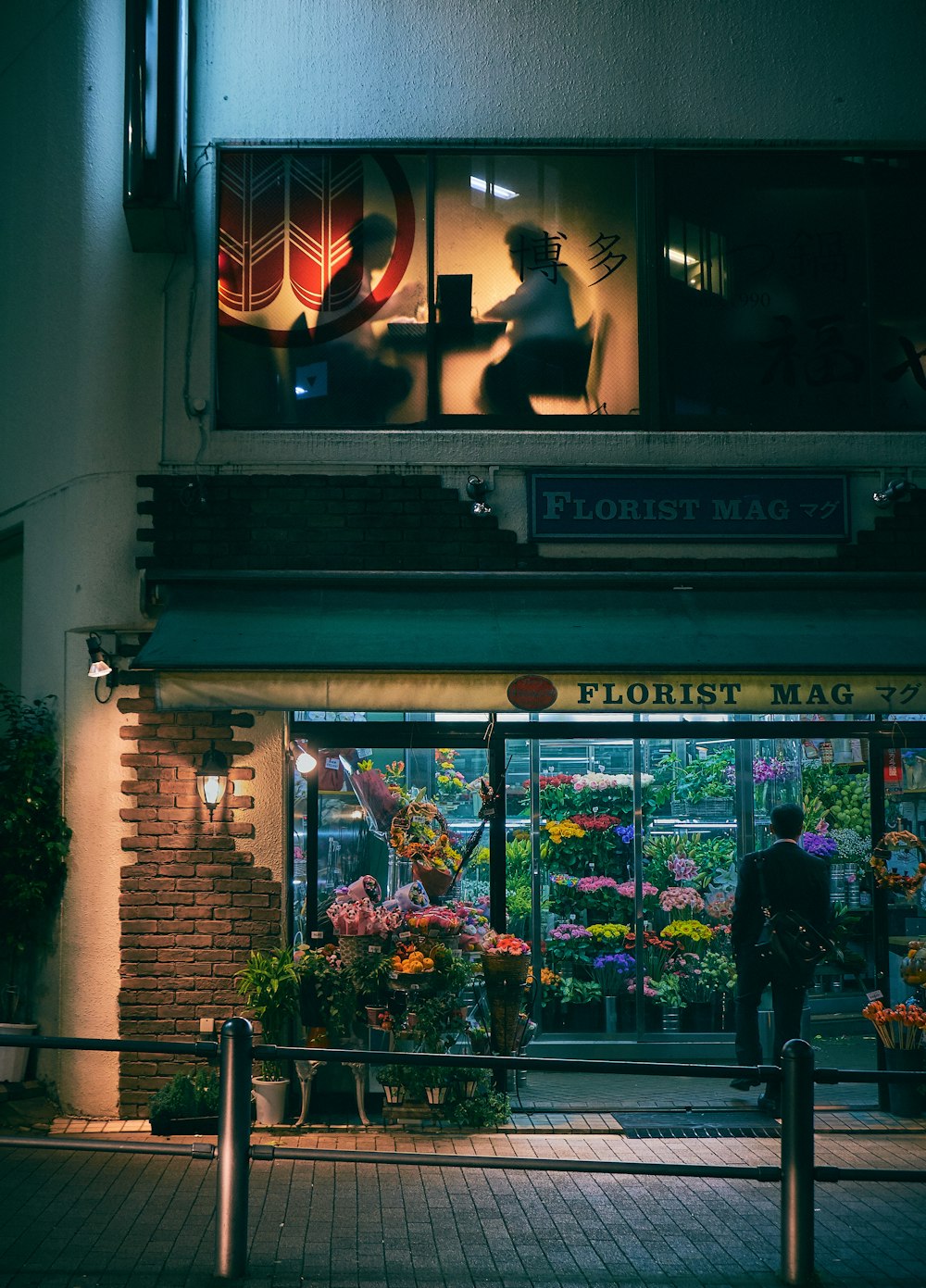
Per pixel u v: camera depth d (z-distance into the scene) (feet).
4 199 34.99
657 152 32.91
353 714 31.37
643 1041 33.94
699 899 34.27
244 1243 19.15
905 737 32.12
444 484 31.63
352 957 29.17
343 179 32.60
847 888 33.42
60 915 30.60
